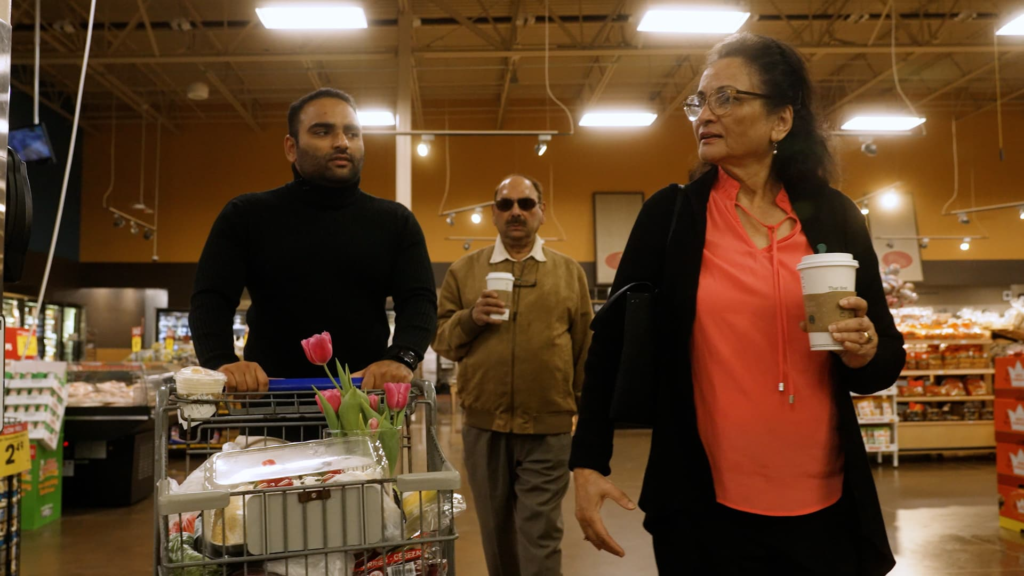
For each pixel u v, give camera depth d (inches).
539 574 94.3
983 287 626.5
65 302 557.9
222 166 615.8
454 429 390.6
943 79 584.1
